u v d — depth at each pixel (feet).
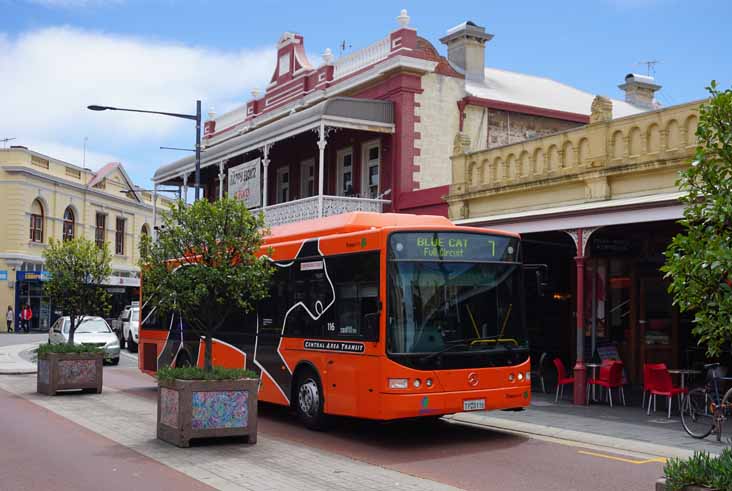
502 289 37.88
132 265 203.72
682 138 47.44
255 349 45.68
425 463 31.55
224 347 48.91
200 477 28.17
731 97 17.20
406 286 35.50
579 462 31.76
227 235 37.17
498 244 38.29
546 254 68.64
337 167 86.99
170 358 56.08
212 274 36.27
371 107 75.56
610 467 30.76
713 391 40.81
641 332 59.77
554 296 69.67
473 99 80.18
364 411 35.55
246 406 34.99
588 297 61.72
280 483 27.25
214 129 113.29
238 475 28.53
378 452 34.04
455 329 36.06
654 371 43.60
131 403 50.34
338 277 38.75
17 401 50.98
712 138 17.88
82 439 36.32
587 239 48.34
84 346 56.54
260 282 38.55
